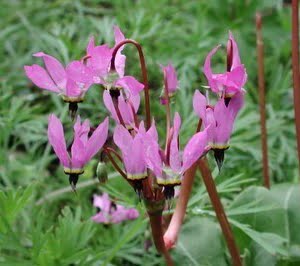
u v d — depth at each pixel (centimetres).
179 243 27
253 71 45
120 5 50
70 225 25
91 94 37
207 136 19
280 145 38
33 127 34
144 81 20
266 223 26
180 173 18
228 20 49
